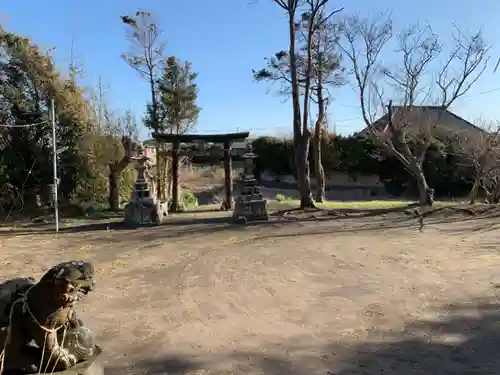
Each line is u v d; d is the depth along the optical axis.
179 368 4.65
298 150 22.14
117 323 6.10
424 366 4.55
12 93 22.81
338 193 35.00
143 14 27.42
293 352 5.01
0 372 3.16
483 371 4.41
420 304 6.59
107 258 10.88
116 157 24.05
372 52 40.62
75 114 23.92
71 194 23.94
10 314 3.21
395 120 26.20
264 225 16.75
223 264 9.88
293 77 22.17
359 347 5.10
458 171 30.41
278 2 21.92
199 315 6.41
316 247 11.61
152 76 28.16
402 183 33.81
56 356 3.21
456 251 10.43
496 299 6.71
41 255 11.45
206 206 26.95
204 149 24.06
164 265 9.91
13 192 22.36
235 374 4.48
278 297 7.21
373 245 11.61
